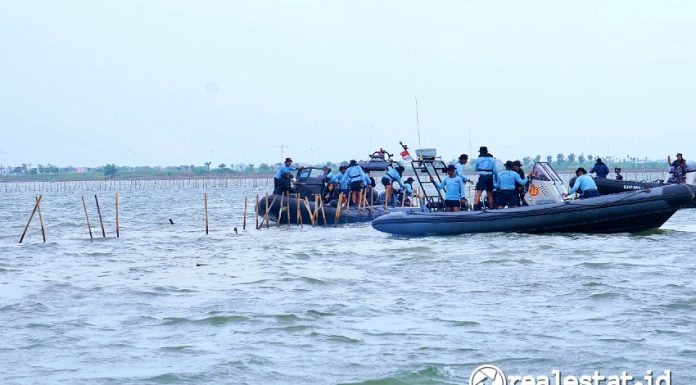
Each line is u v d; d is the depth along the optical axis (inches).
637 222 2866.6
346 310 1838.1
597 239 2859.3
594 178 3727.9
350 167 3713.1
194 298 2022.6
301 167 3863.2
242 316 1771.7
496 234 2915.8
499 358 1444.4
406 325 1689.2
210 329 1688.0
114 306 1935.3
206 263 2657.5
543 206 2869.1
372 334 1621.6
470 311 1801.2
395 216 3026.6
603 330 1608.0
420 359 1450.5
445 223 2950.3
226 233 3695.9
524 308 1819.6
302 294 2042.3
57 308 1916.8
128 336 1643.7
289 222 3715.6
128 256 2910.9
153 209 6555.1
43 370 1425.9
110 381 1364.4
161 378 1374.3
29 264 2726.4
